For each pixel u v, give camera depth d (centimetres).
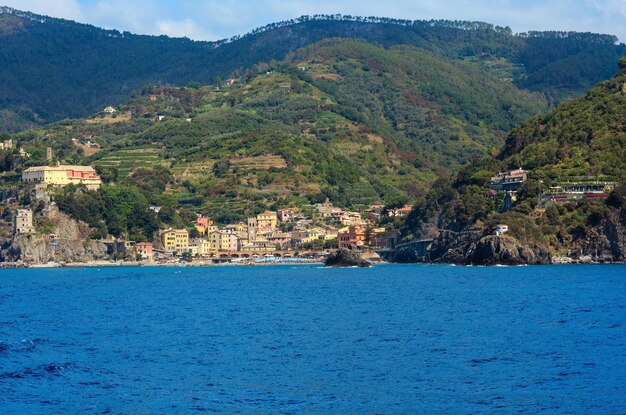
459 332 16862
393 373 13112
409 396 11806
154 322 19375
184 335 17062
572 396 11719
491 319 18738
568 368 13262
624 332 16450
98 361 14188
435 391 12044
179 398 11762
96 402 11625
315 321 18975
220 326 18412
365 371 13262
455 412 11088
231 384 12506
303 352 14862
